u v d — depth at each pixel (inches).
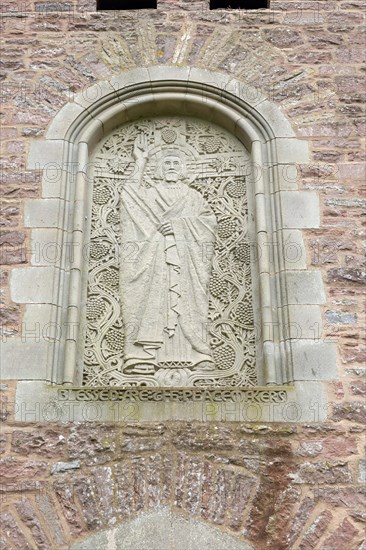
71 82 255.4
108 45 262.4
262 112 251.0
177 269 234.1
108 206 245.6
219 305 230.7
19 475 197.5
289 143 245.3
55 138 246.1
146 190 248.1
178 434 202.8
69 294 225.3
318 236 231.0
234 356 222.8
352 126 248.7
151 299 229.5
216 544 189.2
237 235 240.8
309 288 223.1
